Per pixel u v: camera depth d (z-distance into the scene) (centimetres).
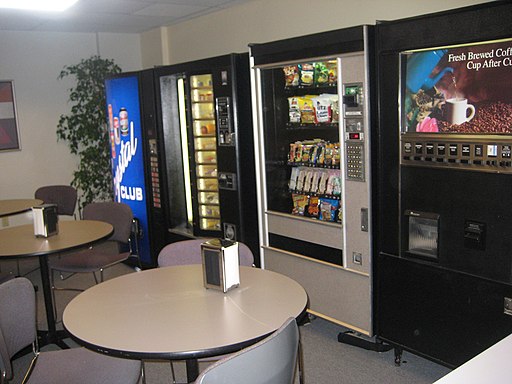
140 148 453
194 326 178
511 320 228
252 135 366
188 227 448
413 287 267
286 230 341
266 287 213
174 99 433
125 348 165
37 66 563
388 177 269
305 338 323
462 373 131
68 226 346
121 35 611
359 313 301
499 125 219
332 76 310
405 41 248
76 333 177
